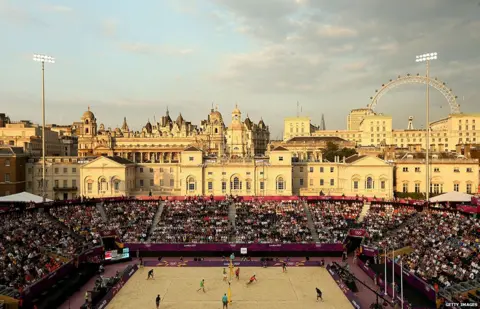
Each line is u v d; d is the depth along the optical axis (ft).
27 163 420.77
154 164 421.18
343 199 355.77
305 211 339.57
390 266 241.35
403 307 184.03
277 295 214.48
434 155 425.69
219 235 296.71
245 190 386.73
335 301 205.77
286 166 384.47
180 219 324.39
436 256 234.79
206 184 389.80
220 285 230.07
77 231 295.28
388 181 380.17
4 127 647.56
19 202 333.42
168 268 262.06
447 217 296.71
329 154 525.75
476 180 385.70
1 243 243.60
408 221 306.76
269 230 303.89
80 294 216.54
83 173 387.55
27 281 202.49
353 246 297.94
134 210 340.18
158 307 196.95
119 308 196.65
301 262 270.26
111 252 271.49
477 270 209.97
